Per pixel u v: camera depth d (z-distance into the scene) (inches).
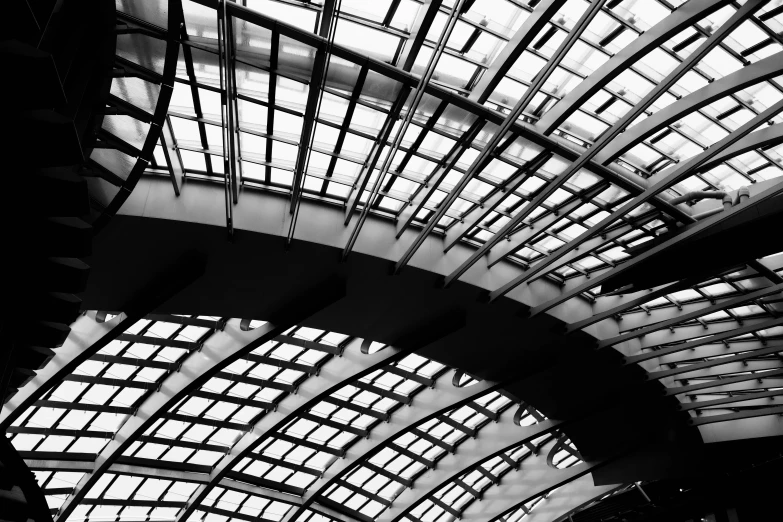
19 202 460.1
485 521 1792.6
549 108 737.6
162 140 748.0
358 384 1403.8
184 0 593.0
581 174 825.5
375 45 659.4
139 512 1541.6
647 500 1887.3
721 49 655.1
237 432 1449.3
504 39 650.2
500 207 927.0
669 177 743.7
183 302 988.6
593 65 684.1
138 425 1258.6
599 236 939.3
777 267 934.4
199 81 688.4
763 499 1691.7
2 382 584.7
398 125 753.0
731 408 1492.4
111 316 1100.5
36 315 576.7
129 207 805.9
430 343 1157.7
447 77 697.6
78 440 1291.8
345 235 914.7
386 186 877.8
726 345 1213.7
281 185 892.0
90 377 1197.1
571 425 1525.6
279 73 668.7
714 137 762.2
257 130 784.9
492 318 1083.9
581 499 1847.9
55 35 430.3
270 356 1295.5
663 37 589.0
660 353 1142.3
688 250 739.4
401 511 1704.0
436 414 1407.5
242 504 1670.8
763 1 536.4
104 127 579.8
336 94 708.0
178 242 861.2
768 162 797.9
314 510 1728.6
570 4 623.8
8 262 508.7
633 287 869.2
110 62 499.8
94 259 866.1
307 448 1577.3
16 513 877.8
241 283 957.8
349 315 1066.1
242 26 624.7
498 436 1568.7
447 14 628.4
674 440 1515.7
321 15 628.1
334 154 810.8
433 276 973.8
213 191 861.2
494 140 690.2
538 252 1025.5
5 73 374.3
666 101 727.7
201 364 1181.7
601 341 1149.7
